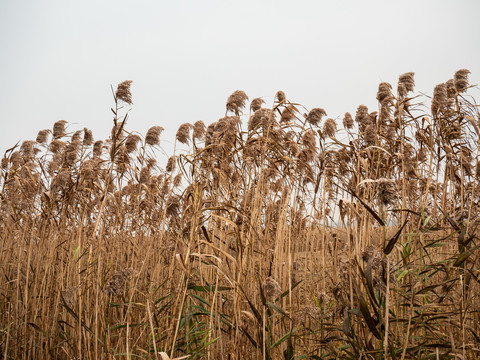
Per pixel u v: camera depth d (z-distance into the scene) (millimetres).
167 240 5320
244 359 3811
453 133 4617
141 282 4805
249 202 4910
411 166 4617
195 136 5512
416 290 3631
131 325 3693
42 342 4406
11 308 5066
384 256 3131
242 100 5039
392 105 4848
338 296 3367
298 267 4539
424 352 3340
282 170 4859
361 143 4809
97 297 3816
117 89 4113
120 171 5219
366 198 3873
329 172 5102
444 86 4926
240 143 4734
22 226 5746
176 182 5855
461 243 3203
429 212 3900
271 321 3799
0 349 4801
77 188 5121
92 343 4164
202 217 3799
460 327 3176
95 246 4715
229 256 3213
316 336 3924
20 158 6488
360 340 3242
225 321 3850
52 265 4969
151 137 5016
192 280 4355
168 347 3408
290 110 5016
